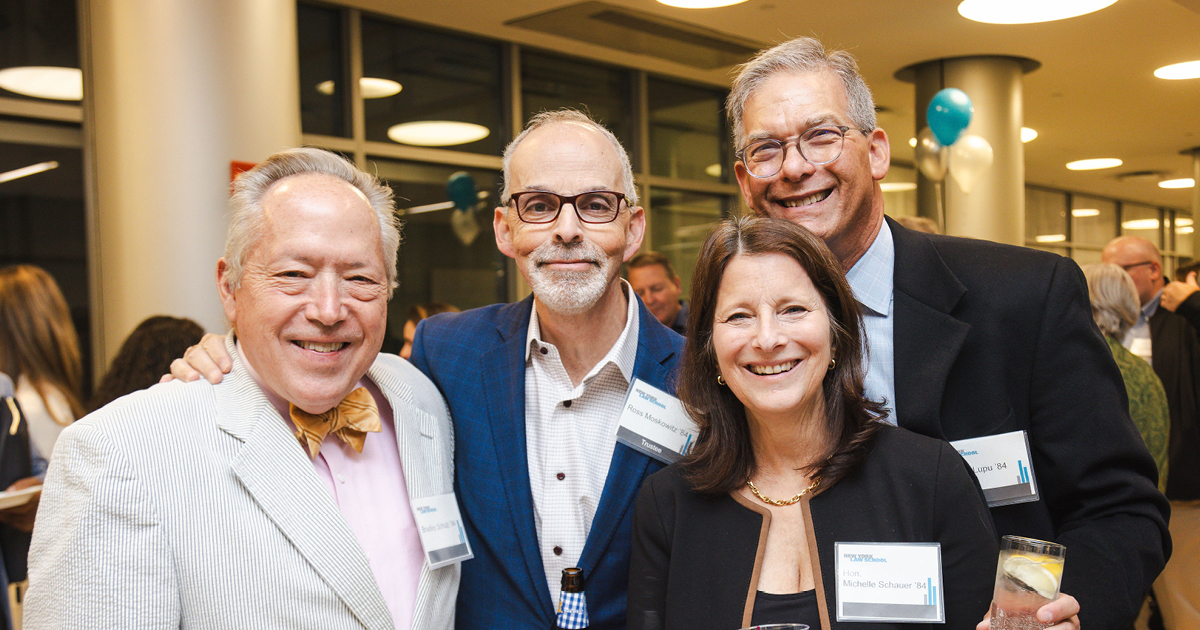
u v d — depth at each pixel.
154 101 3.98
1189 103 9.47
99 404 2.68
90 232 4.86
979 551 1.44
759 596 1.53
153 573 1.33
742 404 1.68
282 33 4.28
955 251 1.78
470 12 6.21
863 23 6.72
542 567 1.87
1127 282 3.54
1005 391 1.66
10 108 4.64
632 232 2.02
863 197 1.76
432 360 2.09
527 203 1.86
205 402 1.47
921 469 1.50
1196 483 4.77
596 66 7.64
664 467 1.85
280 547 1.42
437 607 1.62
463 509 1.96
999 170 7.75
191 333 2.82
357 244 1.46
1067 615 1.31
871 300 1.79
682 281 8.32
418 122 6.53
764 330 1.50
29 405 3.02
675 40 6.90
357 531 1.57
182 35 3.98
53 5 4.81
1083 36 7.16
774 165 1.78
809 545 1.51
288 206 1.43
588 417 1.97
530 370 2.02
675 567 1.61
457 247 6.80
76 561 1.30
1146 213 17.58
